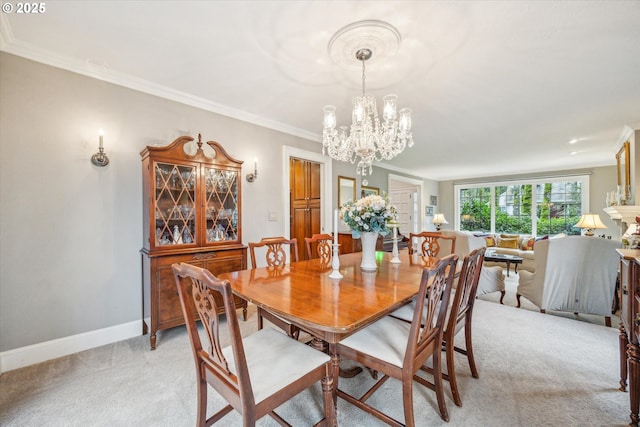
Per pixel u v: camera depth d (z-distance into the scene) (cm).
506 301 345
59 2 150
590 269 267
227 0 149
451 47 189
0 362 183
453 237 272
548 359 202
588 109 300
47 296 201
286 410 149
